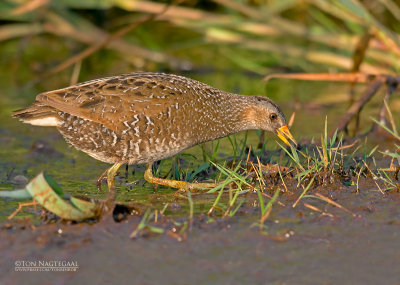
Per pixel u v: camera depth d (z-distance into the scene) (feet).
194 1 62.39
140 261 22.41
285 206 28.09
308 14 62.03
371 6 59.88
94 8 60.39
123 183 33.91
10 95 53.42
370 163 35.40
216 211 27.53
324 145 31.17
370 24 49.49
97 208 26.07
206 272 21.63
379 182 31.40
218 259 22.59
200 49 65.72
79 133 32.04
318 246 23.70
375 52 55.67
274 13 59.41
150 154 32.48
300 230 25.20
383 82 44.86
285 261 22.47
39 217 26.91
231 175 31.01
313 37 56.49
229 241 24.08
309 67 59.98
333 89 57.11
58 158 39.45
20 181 33.99
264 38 62.85
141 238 24.30
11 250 23.15
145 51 59.77
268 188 30.50
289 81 60.18
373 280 21.08
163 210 26.37
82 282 20.98
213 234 24.71
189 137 33.55
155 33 65.51
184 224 25.55
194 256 22.82
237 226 25.58
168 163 37.91
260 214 27.07
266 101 36.22
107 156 32.50
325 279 21.16
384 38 50.65
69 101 31.45
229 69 61.93
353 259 22.62
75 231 24.88
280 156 36.63
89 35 58.80
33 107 32.42
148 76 33.30
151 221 26.03
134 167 37.52
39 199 25.34
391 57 53.98
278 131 36.22
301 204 28.32
